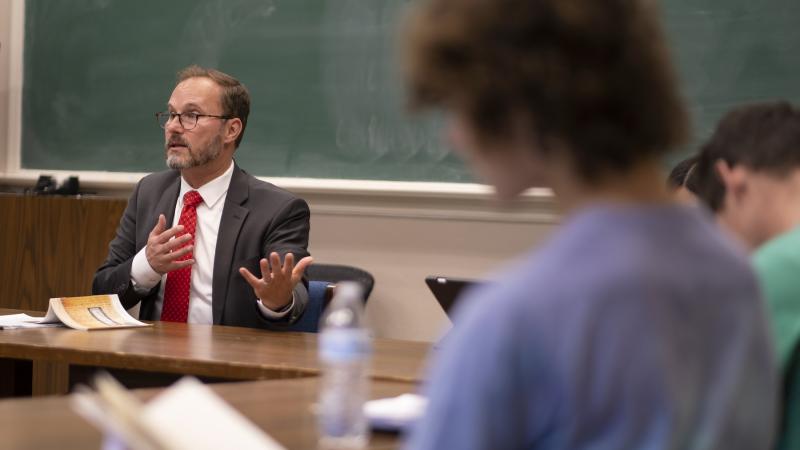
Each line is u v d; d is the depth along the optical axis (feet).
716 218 4.93
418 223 14.62
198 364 7.59
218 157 11.11
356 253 15.01
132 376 8.16
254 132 15.35
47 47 16.53
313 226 15.26
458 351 2.49
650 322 2.43
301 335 9.41
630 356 2.41
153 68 15.93
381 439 5.02
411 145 14.47
